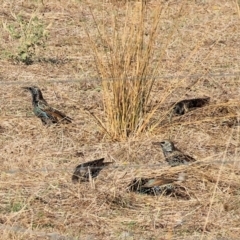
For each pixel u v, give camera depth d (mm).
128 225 11812
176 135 14930
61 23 21547
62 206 12250
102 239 11430
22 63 18938
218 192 12609
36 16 21031
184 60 18906
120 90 14727
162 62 18703
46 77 18078
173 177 12898
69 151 14305
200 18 21984
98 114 15906
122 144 14508
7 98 16703
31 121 15516
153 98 16641
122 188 12758
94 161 13258
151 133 14914
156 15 14797
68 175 13211
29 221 11789
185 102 15789
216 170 13234
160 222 11914
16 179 13031
